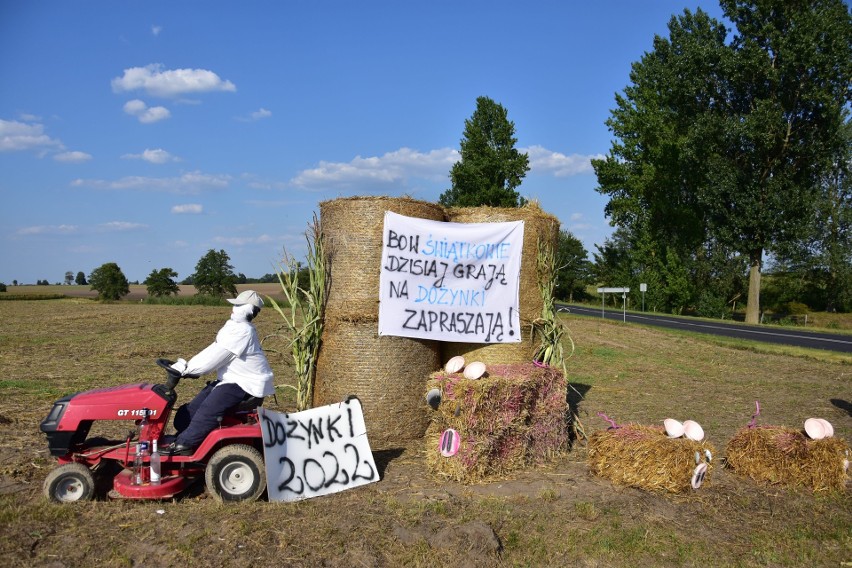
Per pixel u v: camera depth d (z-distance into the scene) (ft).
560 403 24.02
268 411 18.69
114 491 17.84
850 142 163.43
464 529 16.26
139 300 169.07
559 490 20.12
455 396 20.49
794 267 184.34
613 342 74.95
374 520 16.87
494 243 24.94
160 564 14.15
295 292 25.17
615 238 248.32
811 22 124.57
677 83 144.87
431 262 24.36
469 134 146.92
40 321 87.81
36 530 15.39
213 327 78.89
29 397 31.53
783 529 18.11
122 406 17.62
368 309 24.03
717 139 138.72
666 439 20.57
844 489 21.63
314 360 25.09
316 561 14.55
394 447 23.99
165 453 17.84
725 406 36.17
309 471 18.94
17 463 20.45
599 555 15.96
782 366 56.85
